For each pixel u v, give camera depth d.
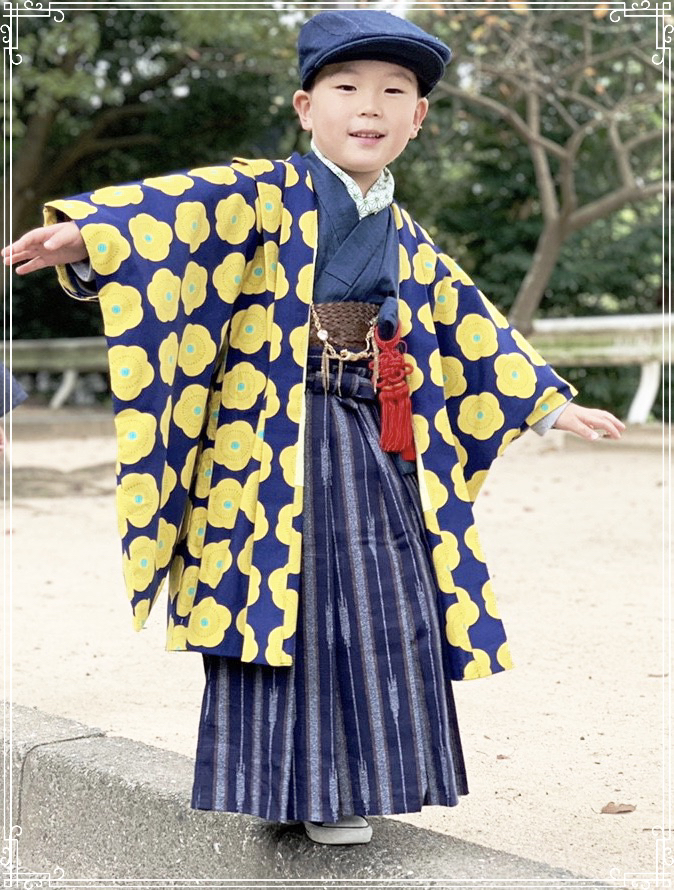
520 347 2.85
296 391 2.53
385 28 2.53
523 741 3.61
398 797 2.45
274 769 2.46
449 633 2.61
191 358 2.56
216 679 2.57
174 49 16.83
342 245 2.61
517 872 2.36
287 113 17.94
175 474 2.56
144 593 2.47
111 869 2.98
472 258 17.39
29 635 4.91
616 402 15.62
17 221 17.52
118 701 4.05
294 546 2.47
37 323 20.08
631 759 3.46
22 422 13.95
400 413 2.60
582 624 4.94
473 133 16.94
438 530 2.63
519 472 9.85
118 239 2.41
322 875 2.49
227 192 2.57
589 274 16.28
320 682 2.47
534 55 12.59
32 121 16.80
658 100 12.62
